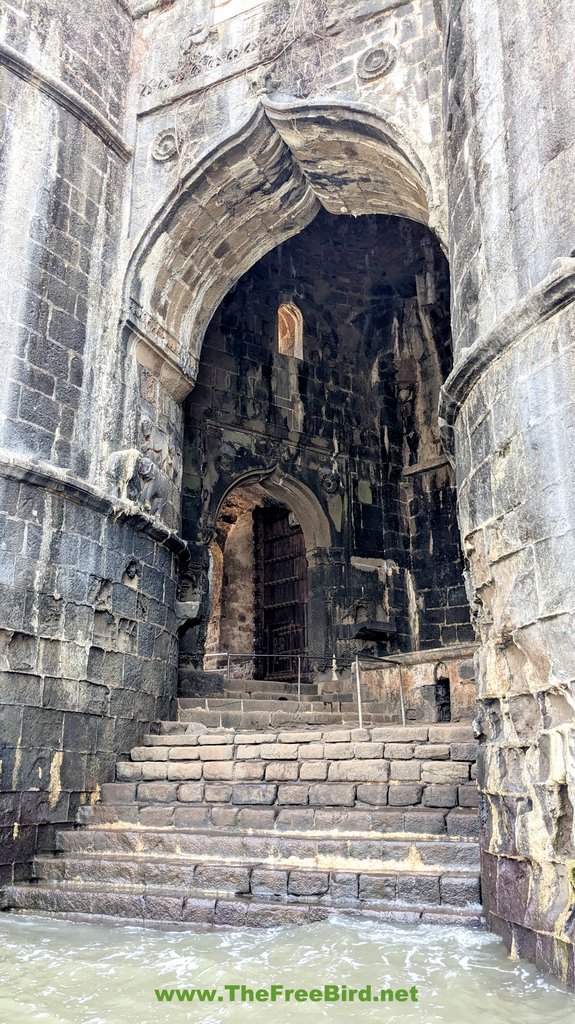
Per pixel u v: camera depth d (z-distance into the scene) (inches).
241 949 258.7
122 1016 202.8
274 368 724.0
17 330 410.0
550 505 248.7
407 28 445.4
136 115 517.0
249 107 479.2
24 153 433.4
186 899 302.4
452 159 362.9
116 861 339.3
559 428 249.4
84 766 401.1
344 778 358.3
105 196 486.0
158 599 485.1
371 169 476.4
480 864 290.5
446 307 769.6
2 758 355.6
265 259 734.5
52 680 388.2
